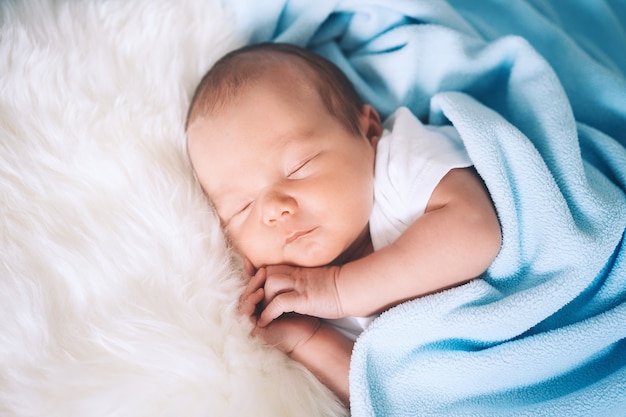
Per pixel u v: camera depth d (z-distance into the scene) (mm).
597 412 864
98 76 1018
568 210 876
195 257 937
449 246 863
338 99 1039
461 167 932
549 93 1003
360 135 1026
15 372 830
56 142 957
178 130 1032
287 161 945
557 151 941
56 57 1005
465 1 1264
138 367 858
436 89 1132
